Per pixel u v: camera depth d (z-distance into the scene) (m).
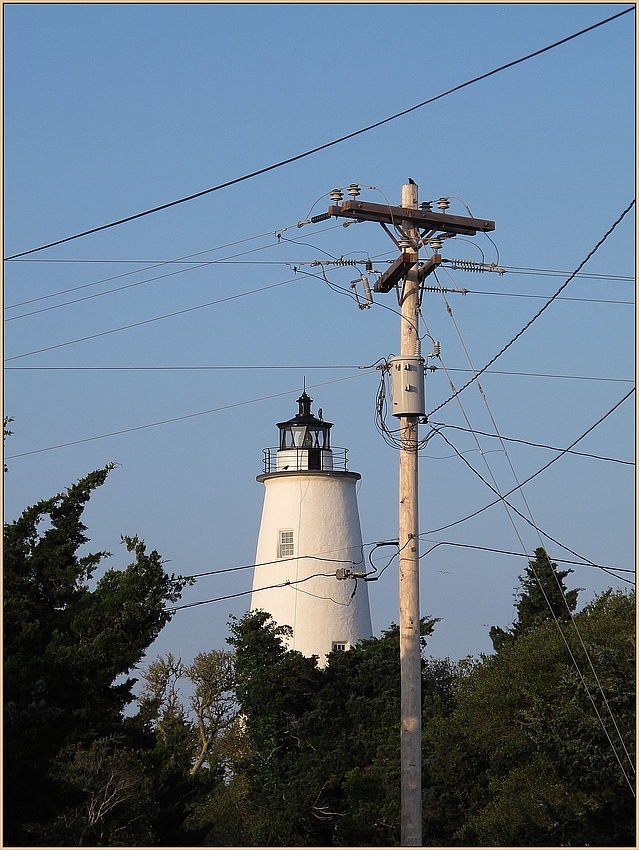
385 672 61.25
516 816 42.38
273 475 67.81
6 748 30.62
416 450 28.94
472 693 54.34
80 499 41.00
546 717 40.00
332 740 58.06
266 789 58.72
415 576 28.38
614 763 37.03
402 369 28.97
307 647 65.00
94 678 33.25
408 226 29.77
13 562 37.28
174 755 52.00
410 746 27.61
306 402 69.31
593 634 49.28
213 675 72.94
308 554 66.19
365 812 49.91
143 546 37.03
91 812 42.25
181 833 45.75
